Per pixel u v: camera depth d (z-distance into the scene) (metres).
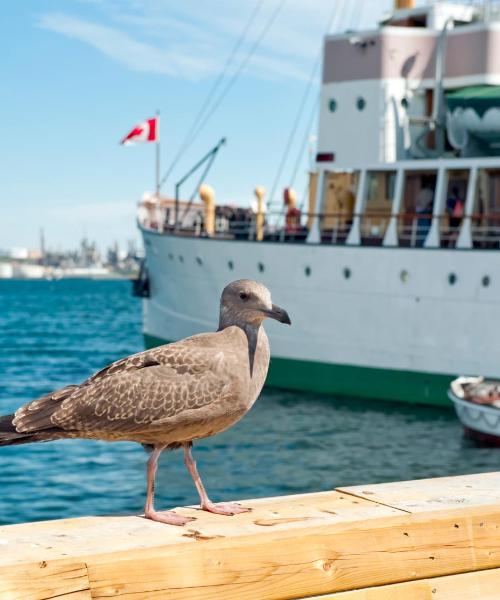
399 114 34.06
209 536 4.46
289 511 4.94
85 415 5.39
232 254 34.28
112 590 3.98
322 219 35.78
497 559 4.77
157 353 5.51
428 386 30.44
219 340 5.57
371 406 31.20
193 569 4.12
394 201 32.41
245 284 5.59
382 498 5.17
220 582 4.17
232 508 5.11
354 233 32.00
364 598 4.45
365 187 33.44
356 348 31.77
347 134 34.47
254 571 4.23
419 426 27.98
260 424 28.30
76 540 4.39
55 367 49.59
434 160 31.50
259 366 5.61
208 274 35.25
